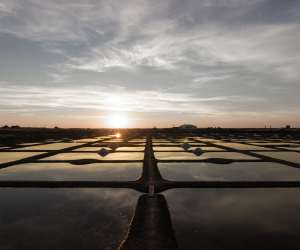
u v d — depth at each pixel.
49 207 7.87
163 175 12.18
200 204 8.10
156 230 6.01
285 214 7.30
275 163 15.84
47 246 5.37
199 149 21.19
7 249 5.27
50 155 19.53
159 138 44.50
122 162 16.08
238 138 45.47
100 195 9.10
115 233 5.95
